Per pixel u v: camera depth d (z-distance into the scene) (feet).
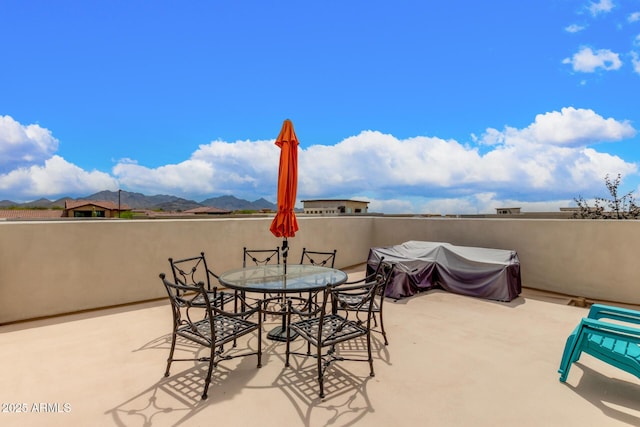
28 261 12.27
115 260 14.02
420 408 6.96
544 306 14.28
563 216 30.45
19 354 9.43
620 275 14.90
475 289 15.55
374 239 24.98
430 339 10.68
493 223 18.66
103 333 11.07
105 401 7.14
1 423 6.37
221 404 7.06
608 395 7.48
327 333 8.10
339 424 6.40
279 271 11.78
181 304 7.92
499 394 7.50
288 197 11.41
